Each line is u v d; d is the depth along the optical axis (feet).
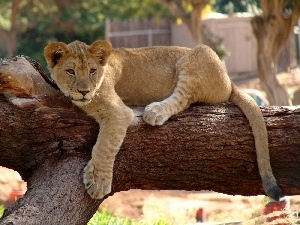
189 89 30.86
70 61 28.89
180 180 29.78
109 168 28.04
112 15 146.41
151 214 50.60
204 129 29.48
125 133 28.55
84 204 27.66
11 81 27.89
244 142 29.45
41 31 147.54
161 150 29.17
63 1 148.77
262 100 79.10
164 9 140.46
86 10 148.56
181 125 29.48
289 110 30.04
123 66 31.27
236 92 30.96
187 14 106.11
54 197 27.07
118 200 62.90
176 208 58.59
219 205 64.59
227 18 142.82
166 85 31.71
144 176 29.40
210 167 29.55
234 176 29.78
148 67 31.65
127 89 31.40
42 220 26.21
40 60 141.38
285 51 138.21
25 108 28.53
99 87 29.25
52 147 28.73
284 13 78.59
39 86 28.89
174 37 147.13
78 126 28.89
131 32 146.20
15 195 56.24
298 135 29.43
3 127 28.43
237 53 143.95
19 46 147.95
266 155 29.01
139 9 142.41
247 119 29.76
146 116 29.17
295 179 29.53
